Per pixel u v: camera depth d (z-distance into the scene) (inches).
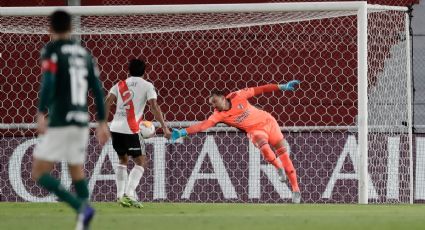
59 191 887.1
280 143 1641.2
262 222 1070.4
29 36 1995.6
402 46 1835.6
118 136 1464.1
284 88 1656.0
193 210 1373.0
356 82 1950.1
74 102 863.7
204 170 1736.0
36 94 1993.1
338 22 1957.4
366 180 1621.6
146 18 1833.2
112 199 1742.1
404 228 989.2
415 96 1894.7
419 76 1911.9
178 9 1668.3
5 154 1763.0
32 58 1993.1
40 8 1679.4
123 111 1460.4
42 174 885.8
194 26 1817.2
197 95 1988.2
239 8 1662.2
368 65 1889.8
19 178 1758.1
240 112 1620.3
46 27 1823.3
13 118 1990.7
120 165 1509.6
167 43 1978.3
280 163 1617.9
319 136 1731.1
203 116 1983.3
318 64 1962.4
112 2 2091.5
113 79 1978.3
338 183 1722.4
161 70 1987.0
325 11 1662.2
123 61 1982.0
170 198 1737.2
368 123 1822.1
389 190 1740.9
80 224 823.1
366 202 1626.5
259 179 1726.1
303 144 1733.5
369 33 1902.1
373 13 1903.3
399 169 1740.9
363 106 1625.2
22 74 1993.1
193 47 1989.4
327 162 1726.1
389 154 1749.5
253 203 1651.1
